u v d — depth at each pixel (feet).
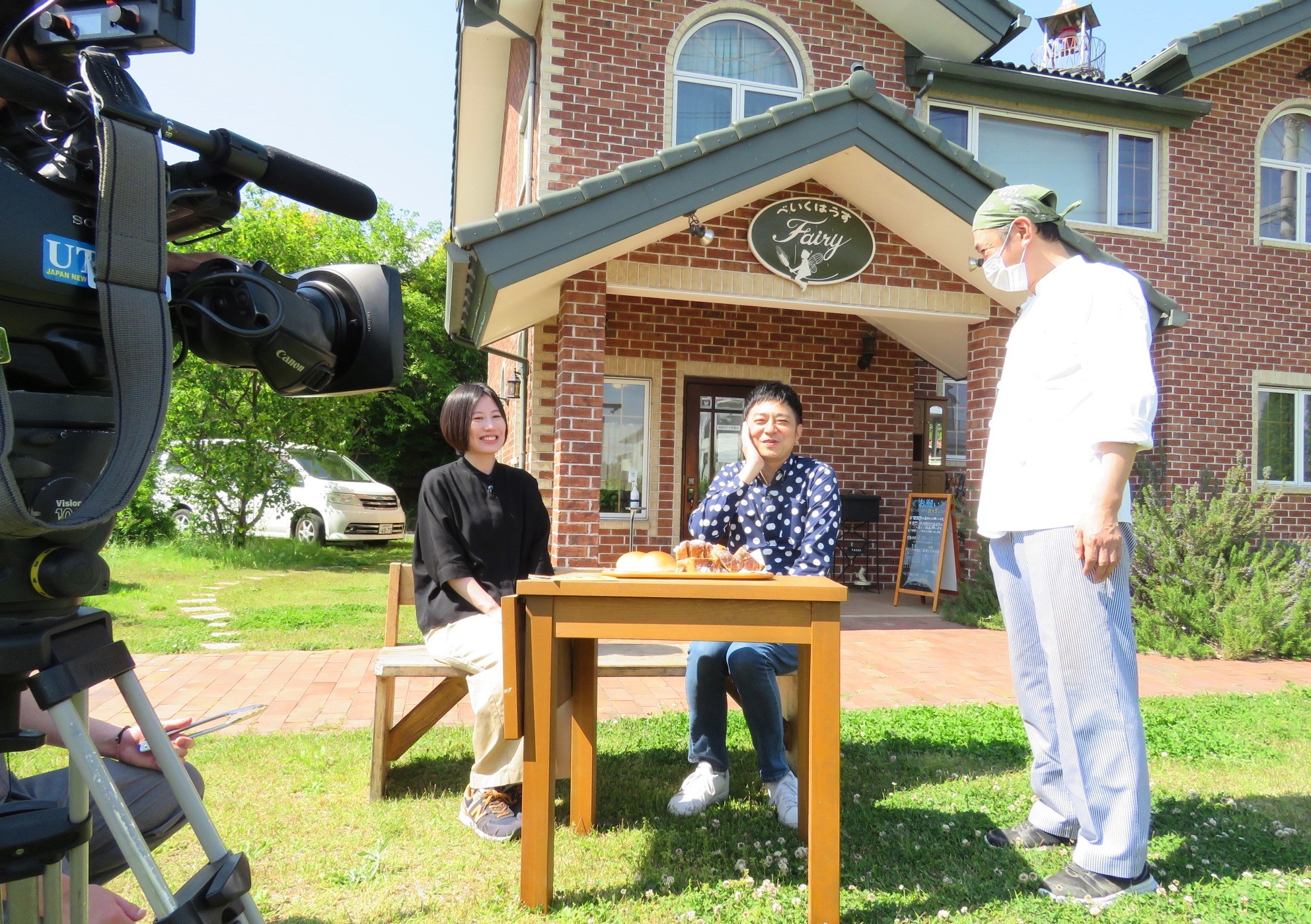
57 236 3.61
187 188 4.34
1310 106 36.81
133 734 6.05
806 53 31.32
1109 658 8.33
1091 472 8.49
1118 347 8.21
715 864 8.97
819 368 33.47
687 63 30.32
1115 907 7.97
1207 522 24.84
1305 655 22.08
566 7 28.63
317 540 47.01
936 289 25.73
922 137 22.15
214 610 26.21
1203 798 10.94
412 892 8.25
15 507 3.22
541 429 28.32
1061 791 9.46
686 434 32.55
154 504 45.42
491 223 19.61
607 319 31.32
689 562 9.29
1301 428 36.27
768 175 21.44
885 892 8.36
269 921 7.64
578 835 9.77
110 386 3.95
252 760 12.09
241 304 4.40
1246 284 35.65
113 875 5.68
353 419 50.75
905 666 19.86
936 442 36.22
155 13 3.98
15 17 4.01
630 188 20.61
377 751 10.64
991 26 31.40
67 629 3.83
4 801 5.03
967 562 27.86
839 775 7.68
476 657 9.93
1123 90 33.40
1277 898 8.12
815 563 10.41
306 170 4.82
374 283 5.16
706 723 10.59
